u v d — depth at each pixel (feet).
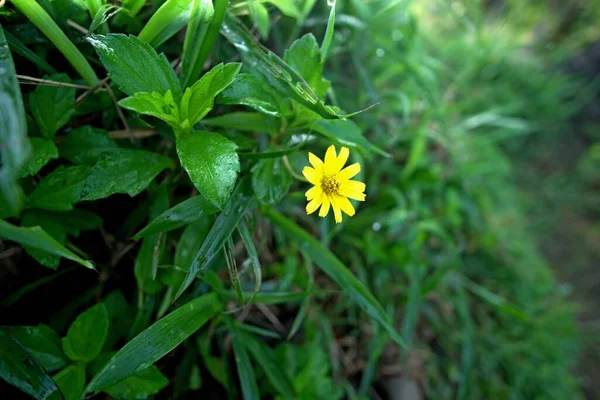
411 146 1.18
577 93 2.36
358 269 0.98
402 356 1.03
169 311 0.66
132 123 0.65
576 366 1.69
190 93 0.48
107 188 0.52
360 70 0.99
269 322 0.86
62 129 0.61
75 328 0.55
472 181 1.41
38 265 0.65
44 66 0.58
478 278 1.33
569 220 2.07
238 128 0.65
